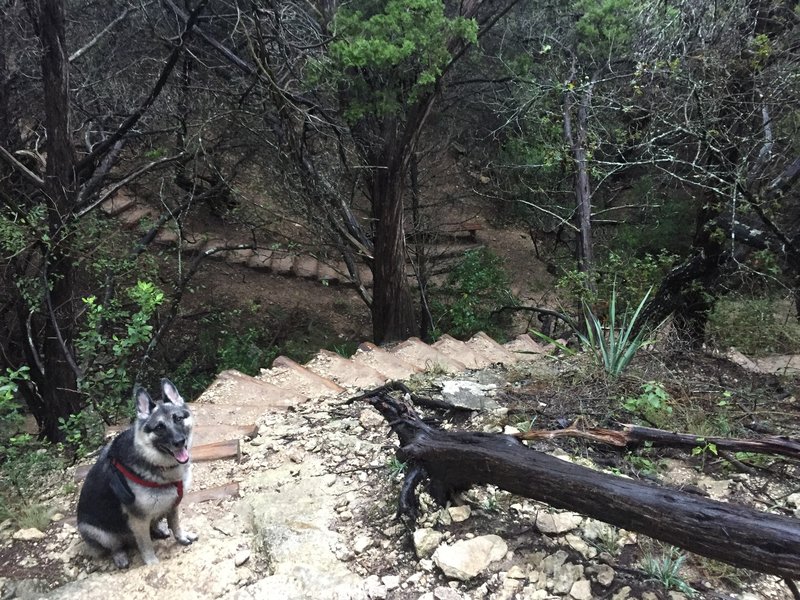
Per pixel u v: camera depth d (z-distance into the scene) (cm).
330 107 1058
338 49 833
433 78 874
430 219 1555
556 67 1155
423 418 485
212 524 412
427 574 339
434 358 745
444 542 355
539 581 323
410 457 386
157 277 1080
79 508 375
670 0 927
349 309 1564
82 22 1068
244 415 563
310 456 479
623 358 519
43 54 746
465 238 1820
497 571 332
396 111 967
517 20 1409
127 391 804
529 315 1446
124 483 354
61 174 786
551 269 1672
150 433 347
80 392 678
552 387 522
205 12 1077
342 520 398
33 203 895
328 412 551
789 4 707
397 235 1120
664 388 491
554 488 321
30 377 866
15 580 371
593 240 1396
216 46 955
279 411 566
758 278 783
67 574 377
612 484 305
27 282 774
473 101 1570
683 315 807
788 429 451
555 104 1157
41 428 904
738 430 447
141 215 1505
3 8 871
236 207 1278
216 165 1127
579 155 1019
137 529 365
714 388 522
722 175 680
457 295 1433
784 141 751
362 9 931
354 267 1266
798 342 790
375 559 358
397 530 377
